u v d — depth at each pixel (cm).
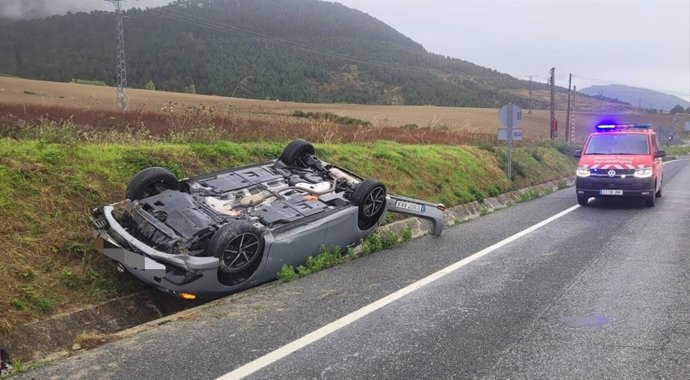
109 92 7862
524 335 530
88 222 730
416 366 461
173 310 690
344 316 583
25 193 706
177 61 14900
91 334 544
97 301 633
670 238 1032
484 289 685
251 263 683
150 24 19038
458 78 18075
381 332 538
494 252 902
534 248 934
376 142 1728
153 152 988
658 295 659
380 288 688
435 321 568
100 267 674
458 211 1403
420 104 14212
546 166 2512
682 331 538
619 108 15512
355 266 802
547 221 1239
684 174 2764
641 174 1472
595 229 1133
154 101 6588
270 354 484
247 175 887
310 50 17500
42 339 546
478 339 520
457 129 3164
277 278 743
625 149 1585
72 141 976
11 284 580
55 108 2270
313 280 727
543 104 14850
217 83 13388
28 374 454
